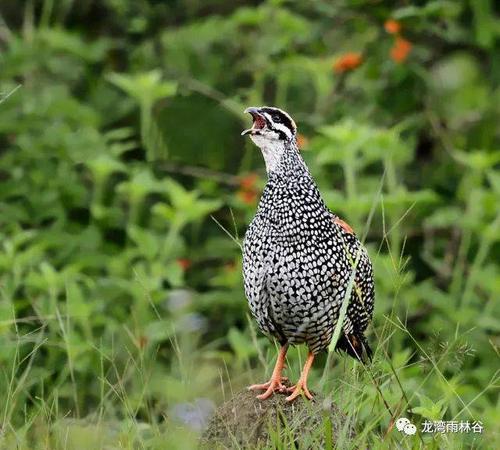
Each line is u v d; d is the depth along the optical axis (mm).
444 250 14242
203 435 8688
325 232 8773
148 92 13672
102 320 11766
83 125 14375
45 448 8812
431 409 8797
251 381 9812
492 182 13023
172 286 13695
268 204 8789
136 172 13508
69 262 13047
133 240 13820
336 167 13914
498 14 14305
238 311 13328
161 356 12023
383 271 12078
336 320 8859
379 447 8359
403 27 13766
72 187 13766
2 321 10391
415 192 13672
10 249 12047
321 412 8484
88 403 11305
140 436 8906
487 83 15312
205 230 14680
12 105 14195
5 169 13852
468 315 12328
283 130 8789
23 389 10203
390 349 12227
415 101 14125
